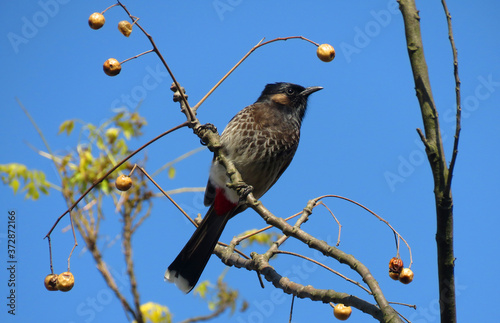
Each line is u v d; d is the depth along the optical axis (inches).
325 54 305.3
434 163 245.9
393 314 248.7
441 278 251.3
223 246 373.4
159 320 476.7
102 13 296.4
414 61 251.8
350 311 281.7
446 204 243.8
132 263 485.1
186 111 331.9
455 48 231.9
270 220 290.5
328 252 275.3
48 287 287.0
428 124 248.1
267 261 327.0
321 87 470.6
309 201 333.4
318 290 287.7
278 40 325.1
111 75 296.8
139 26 294.2
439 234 247.9
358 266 268.1
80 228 484.4
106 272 474.6
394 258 292.5
